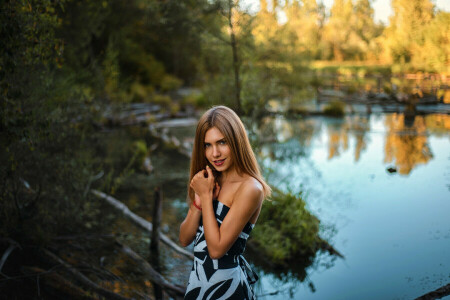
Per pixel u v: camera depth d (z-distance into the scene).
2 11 2.98
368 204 5.44
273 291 3.65
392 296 3.30
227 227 1.55
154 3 5.79
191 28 5.82
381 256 4.02
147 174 7.36
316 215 5.05
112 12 8.06
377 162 7.62
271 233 4.54
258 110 5.73
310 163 7.76
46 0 3.43
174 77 22.00
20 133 3.41
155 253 4.32
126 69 18.08
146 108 15.52
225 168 1.65
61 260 3.82
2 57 3.12
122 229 4.87
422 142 9.03
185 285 3.65
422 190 5.82
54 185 4.32
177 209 5.66
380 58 14.65
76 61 6.02
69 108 4.44
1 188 3.80
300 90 12.59
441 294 3.05
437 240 4.21
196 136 1.71
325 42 19.33
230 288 1.62
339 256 4.14
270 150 8.59
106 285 3.57
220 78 6.06
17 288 3.32
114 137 10.53
